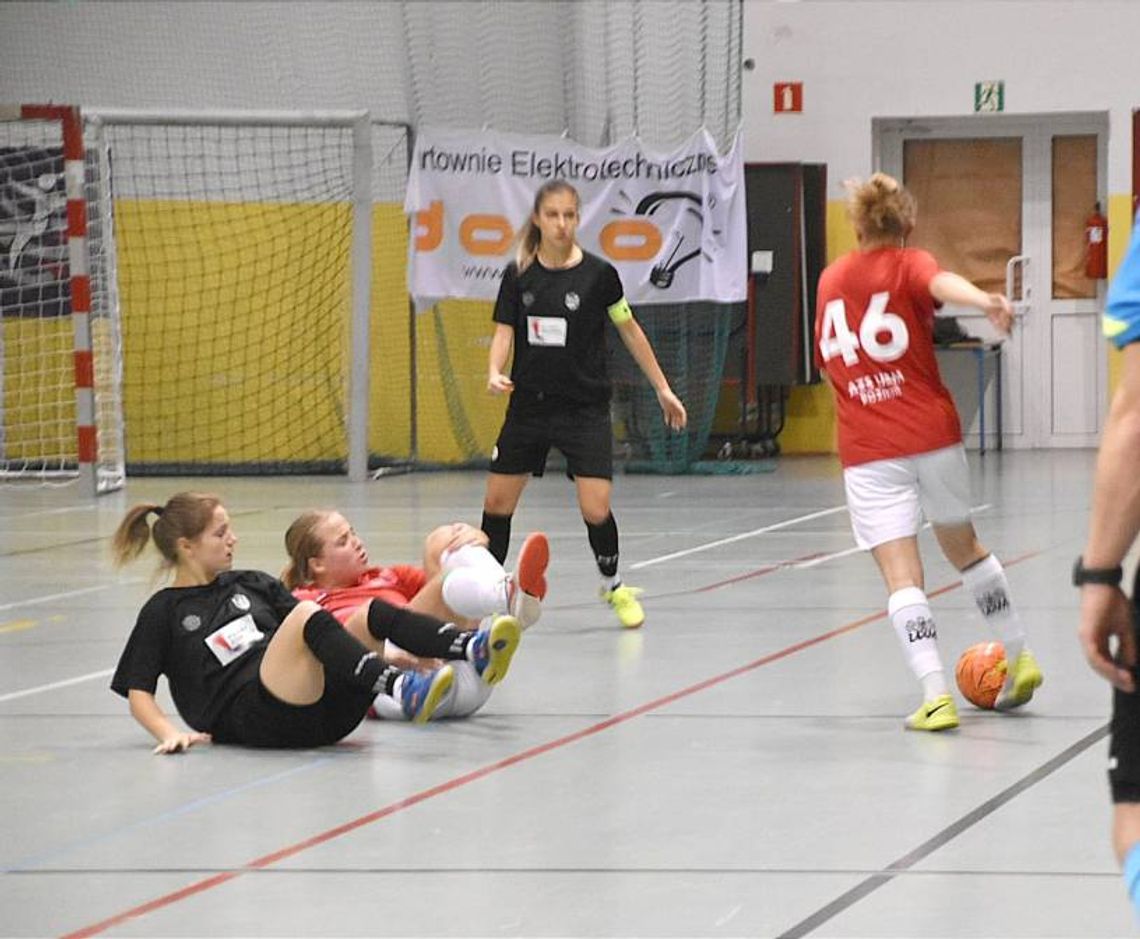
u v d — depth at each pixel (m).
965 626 10.28
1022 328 26.31
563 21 25.47
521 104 25.58
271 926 5.04
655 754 7.25
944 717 7.52
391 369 24.92
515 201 22.20
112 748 7.58
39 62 25.80
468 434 24.92
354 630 7.69
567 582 12.82
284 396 25.12
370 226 22.17
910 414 7.59
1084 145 26.05
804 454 26.22
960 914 5.03
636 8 25.30
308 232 25.16
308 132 25.31
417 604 7.99
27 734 7.92
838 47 25.75
